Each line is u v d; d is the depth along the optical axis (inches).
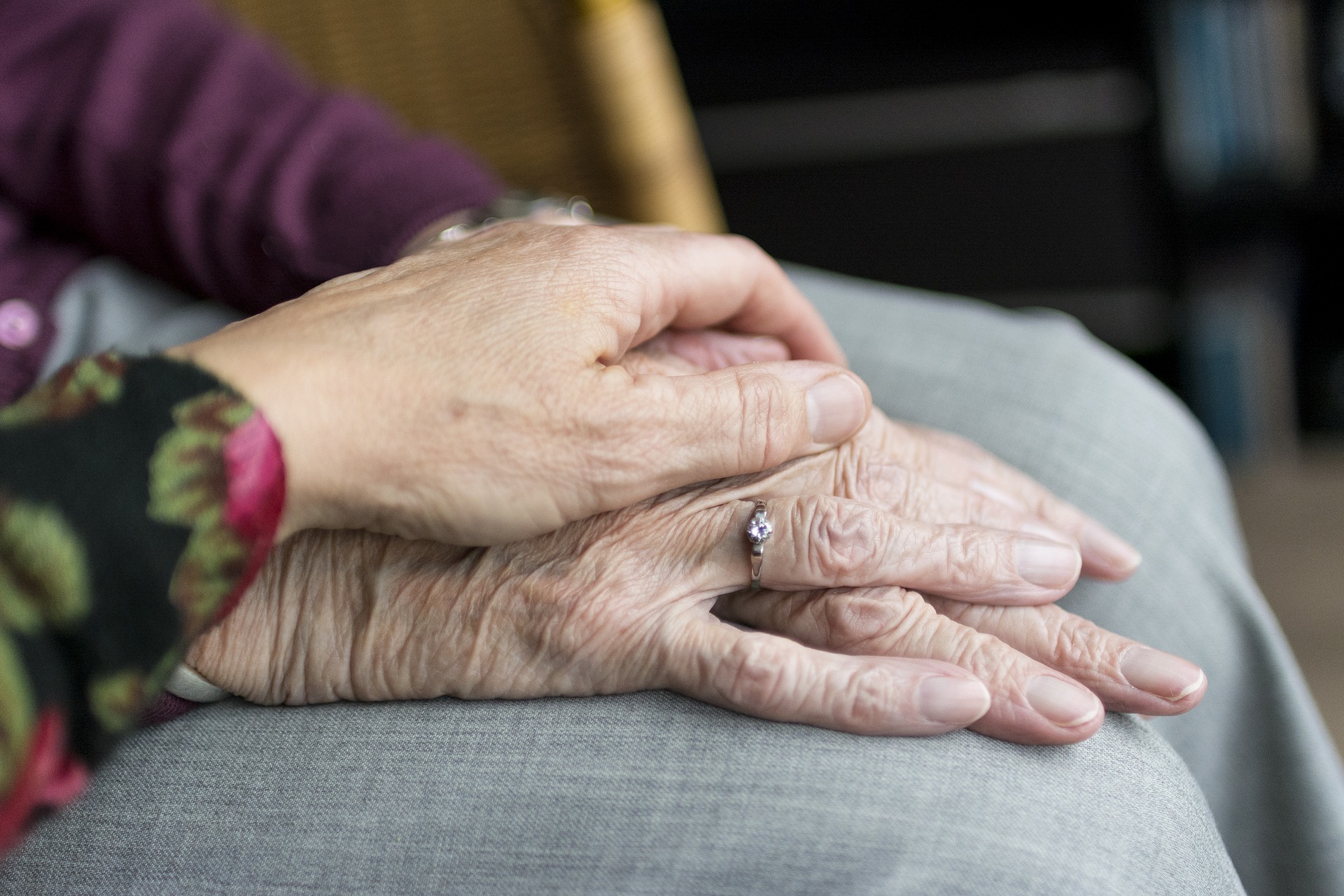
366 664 23.2
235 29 28.3
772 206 63.8
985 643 22.9
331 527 22.5
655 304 23.7
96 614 20.1
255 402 21.3
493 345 22.3
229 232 26.5
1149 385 27.4
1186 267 58.2
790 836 21.8
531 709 23.1
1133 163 57.7
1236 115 55.2
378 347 22.1
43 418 20.5
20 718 19.8
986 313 28.1
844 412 23.5
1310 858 24.9
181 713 23.5
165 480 20.5
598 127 32.1
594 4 30.9
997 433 26.1
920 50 60.1
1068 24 57.8
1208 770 25.3
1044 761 22.4
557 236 23.8
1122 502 25.5
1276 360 58.3
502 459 22.2
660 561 23.2
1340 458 57.7
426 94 33.1
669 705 22.9
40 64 27.1
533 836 22.1
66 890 22.5
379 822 22.4
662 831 22.0
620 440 22.4
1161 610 24.7
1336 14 52.9
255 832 22.5
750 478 23.9
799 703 22.4
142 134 26.8
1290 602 47.5
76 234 27.8
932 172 60.8
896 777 22.1
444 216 26.9
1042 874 21.6
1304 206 55.9
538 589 23.0
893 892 21.5
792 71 61.2
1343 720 40.6
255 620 23.3
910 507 24.1
